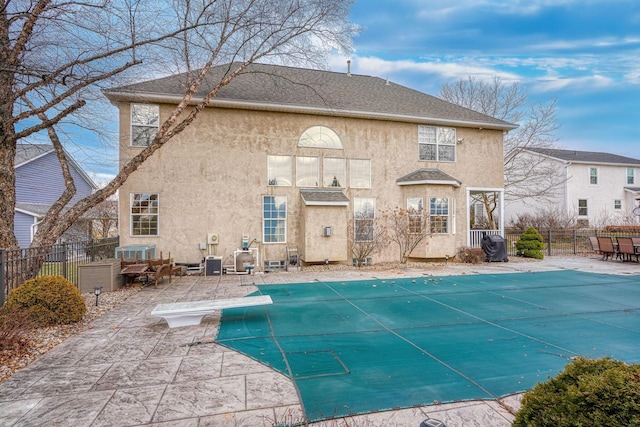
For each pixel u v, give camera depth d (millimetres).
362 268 12391
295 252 12688
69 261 9539
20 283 6734
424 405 3242
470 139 15086
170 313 5512
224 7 9453
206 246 11906
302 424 2945
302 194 12547
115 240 12617
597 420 1720
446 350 4688
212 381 3768
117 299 7770
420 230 13445
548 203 24844
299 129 12977
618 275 10672
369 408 3193
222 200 12117
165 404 3289
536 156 24859
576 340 5051
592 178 25047
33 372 4004
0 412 3150
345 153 13477
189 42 9633
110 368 4113
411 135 14289
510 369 4055
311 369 4078
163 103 11695
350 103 13742
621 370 1895
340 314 6535
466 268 12258
